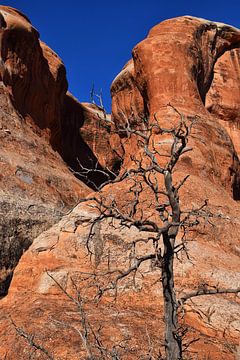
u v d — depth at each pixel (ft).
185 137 23.88
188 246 45.47
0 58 80.59
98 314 38.14
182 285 41.32
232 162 73.26
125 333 34.55
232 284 41.52
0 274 49.39
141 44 84.79
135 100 101.30
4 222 52.13
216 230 50.80
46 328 35.19
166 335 21.65
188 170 62.95
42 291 43.32
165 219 23.56
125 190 52.13
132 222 22.68
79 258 45.32
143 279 42.06
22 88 86.58
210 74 93.04
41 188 63.26
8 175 60.08
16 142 70.44
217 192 61.36
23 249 52.95
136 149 77.71
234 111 93.45
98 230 46.32
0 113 72.43
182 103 75.46
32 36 89.25
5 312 41.29
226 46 98.53
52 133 97.86
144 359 26.91
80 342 33.09
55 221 58.08
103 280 42.68
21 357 32.81
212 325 37.22
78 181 77.15
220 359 33.09
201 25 91.40
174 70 79.51
